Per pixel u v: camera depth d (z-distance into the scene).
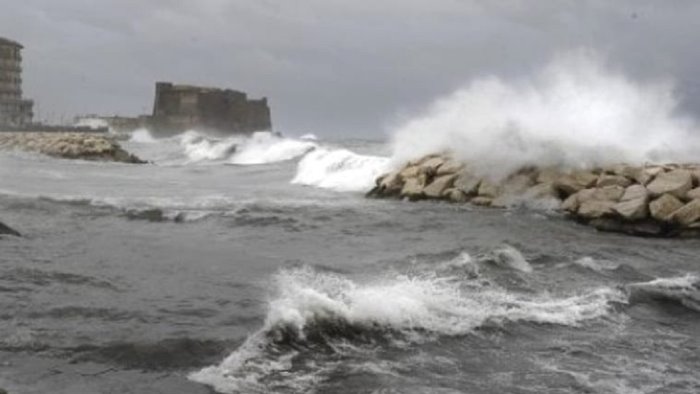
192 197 19.42
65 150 43.75
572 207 16.47
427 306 7.99
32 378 5.82
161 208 16.27
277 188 23.19
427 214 16.61
